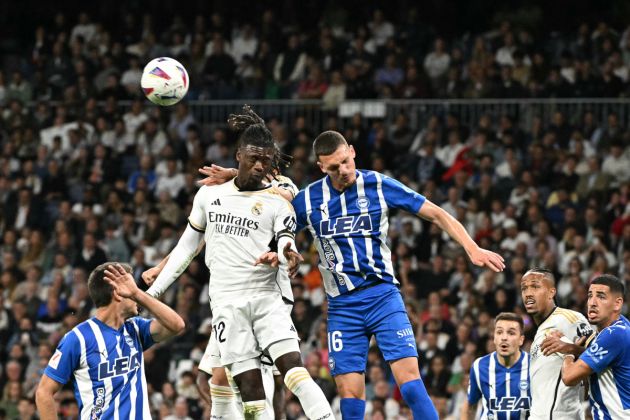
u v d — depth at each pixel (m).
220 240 21.91
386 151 59.91
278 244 21.41
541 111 61.31
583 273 49.44
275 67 67.50
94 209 60.41
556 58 66.25
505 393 28.91
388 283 22.77
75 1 77.38
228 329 21.72
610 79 60.88
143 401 22.03
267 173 22.25
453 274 50.38
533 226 53.03
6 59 73.62
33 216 60.94
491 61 63.50
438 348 45.88
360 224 22.61
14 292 55.81
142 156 63.19
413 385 22.12
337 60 66.56
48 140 66.81
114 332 21.89
